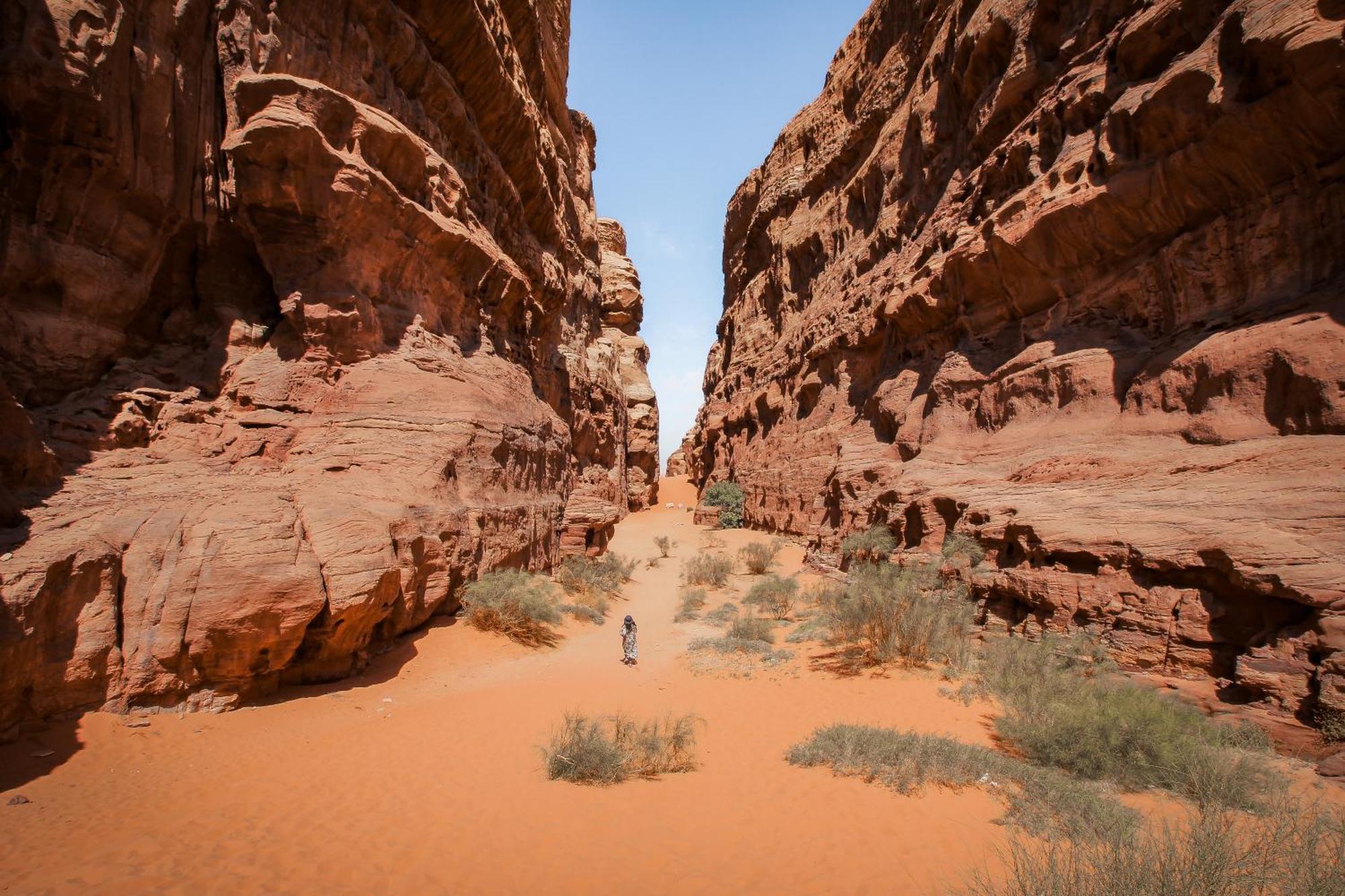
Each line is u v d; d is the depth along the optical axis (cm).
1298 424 1230
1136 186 1620
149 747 853
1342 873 472
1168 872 484
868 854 658
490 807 777
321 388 1523
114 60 1217
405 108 1916
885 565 1703
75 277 1230
